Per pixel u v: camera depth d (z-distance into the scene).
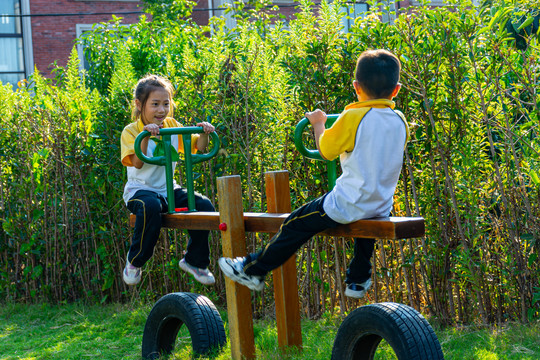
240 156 5.07
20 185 5.94
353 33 4.48
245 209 5.15
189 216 3.60
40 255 6.12
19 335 5.12
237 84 5.06
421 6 4.33
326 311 4.94
